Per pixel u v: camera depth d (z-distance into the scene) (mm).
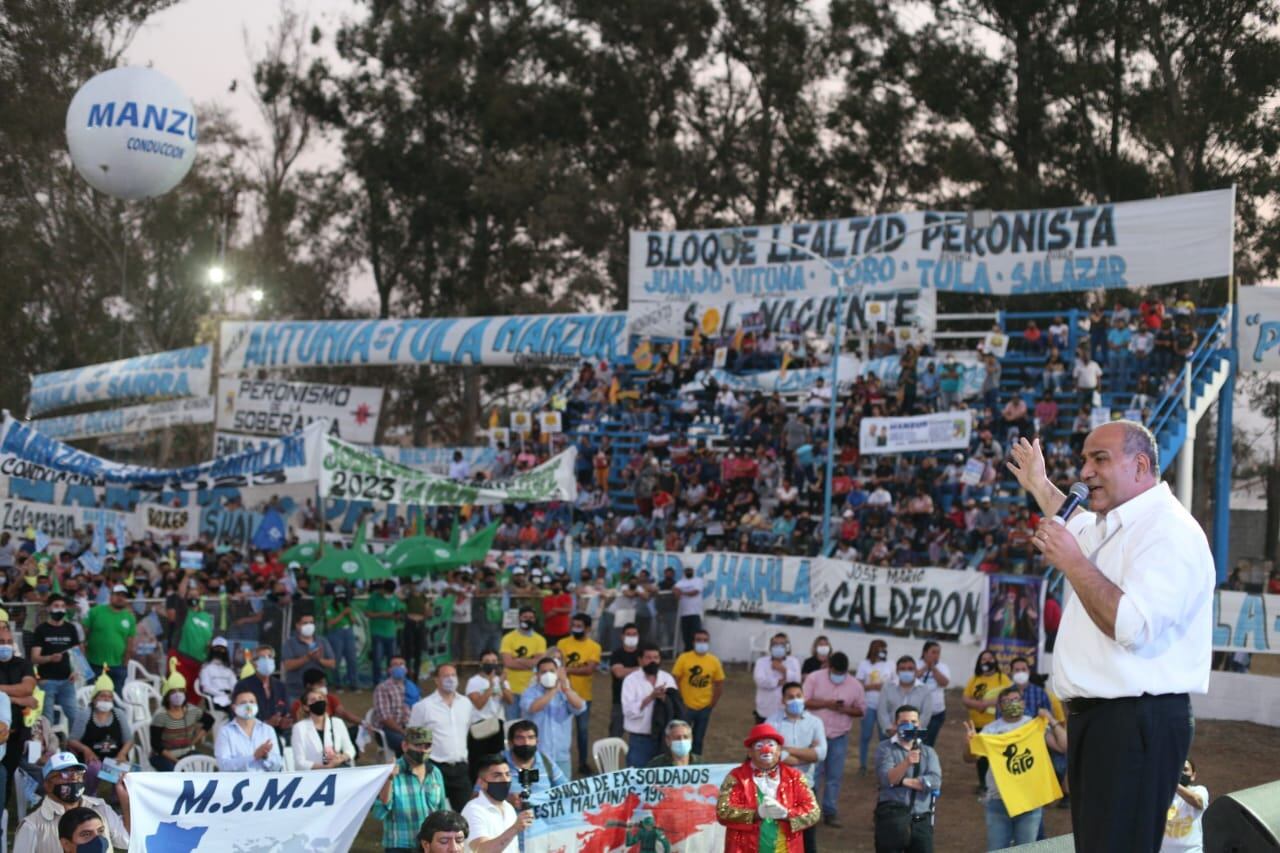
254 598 23094
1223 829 3686
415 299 61156
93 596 23531
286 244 60625
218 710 17688
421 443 60781
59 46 53031
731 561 28797
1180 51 45281
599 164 57375
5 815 13781
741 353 34812
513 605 26250
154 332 60219
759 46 54656
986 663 17969
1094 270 30594
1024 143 49125
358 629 25031
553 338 37625
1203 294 45594
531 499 25859
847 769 20281
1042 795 13742
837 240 33656
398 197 59688
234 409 40031
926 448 28703
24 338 56156
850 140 53875
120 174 18062
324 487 23703
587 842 12891
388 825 12570
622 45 55812
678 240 35906
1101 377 30672
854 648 26859
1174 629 3824
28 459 24875
